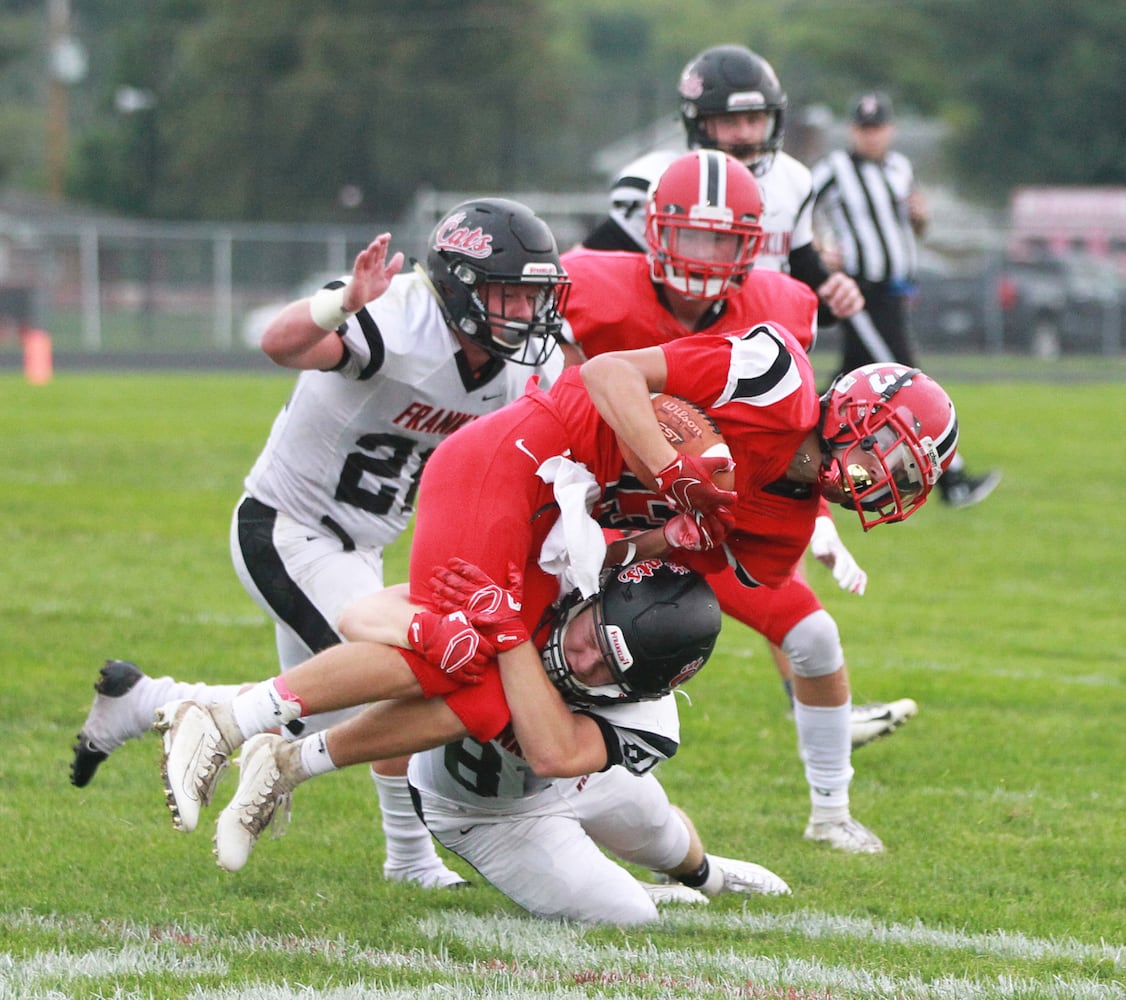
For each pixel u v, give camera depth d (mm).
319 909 14117
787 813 17609
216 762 13070
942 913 14297
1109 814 17516
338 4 148000
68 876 14781
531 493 12883
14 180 189000
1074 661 24453
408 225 129500
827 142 128125
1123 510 38594
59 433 49125
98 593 27047
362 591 15180
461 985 11922
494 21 147125
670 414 12375
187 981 11961
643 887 14820
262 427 52062
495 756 13391
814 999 11766
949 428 12453
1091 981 12383
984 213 143625
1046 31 147500
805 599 16094
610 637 12625
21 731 19531
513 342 14359
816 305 16391
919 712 21516
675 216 14852
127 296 109812
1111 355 93000
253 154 142500
